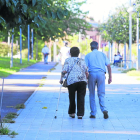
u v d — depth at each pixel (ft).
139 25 193.77
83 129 49.90
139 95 88.38
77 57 58.85
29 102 75.56
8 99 80.79
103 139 44.01
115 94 90.33
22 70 183.42
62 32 297.94
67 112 63.77
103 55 59.21
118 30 249.14
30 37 327.26
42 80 127.34
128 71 175.63
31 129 49.55
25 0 65.36
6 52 437.58
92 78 58.54
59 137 44.98
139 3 192.65
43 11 67.46
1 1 62.85
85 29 310.04
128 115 61.00
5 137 44.70
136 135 46.24
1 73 147.13
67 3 295.89
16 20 67.36
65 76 60.80
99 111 65.26
